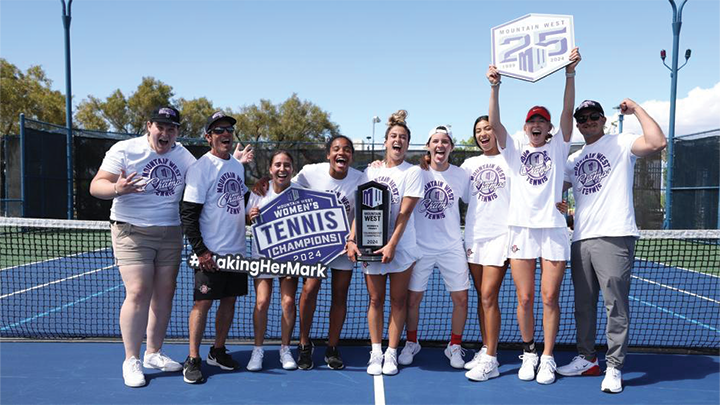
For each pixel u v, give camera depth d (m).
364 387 3.65
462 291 4.13
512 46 3.77
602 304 6.24
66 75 14.02
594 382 3.78
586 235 3.71
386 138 3.97
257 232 3.93
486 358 3.85
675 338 5.03
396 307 3.94
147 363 3.96
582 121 3.77
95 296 6.80
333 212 3.93
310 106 42.25
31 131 12.70
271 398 3.44
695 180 12.31
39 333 5.01
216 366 4.07
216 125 3.74
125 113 37.28
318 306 6.20
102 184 3.51
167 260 3.82
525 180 3.75
